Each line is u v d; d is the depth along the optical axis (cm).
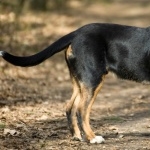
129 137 1770
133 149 1625
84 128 1709
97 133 1819
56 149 1612
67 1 6638
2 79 2559
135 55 1731
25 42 3553
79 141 1714
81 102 1708
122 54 1734
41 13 5291
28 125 1870
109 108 2233
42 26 4519
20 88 2480
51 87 2650
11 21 3500
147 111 2177
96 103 2334
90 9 6669
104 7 6988
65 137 1755
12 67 2834
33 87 2566
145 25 5203
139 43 1733
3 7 3453
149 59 1730
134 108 2241
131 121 1997
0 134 1728
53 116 2030
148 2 7612
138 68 1739
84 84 1698
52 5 5947
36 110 2100
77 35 1714
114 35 1733
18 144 1636
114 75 1764
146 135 1797
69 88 2664
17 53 3183
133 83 2859
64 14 5756
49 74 2970
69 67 1736
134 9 6825
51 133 1780
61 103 2283
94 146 1661
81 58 1695
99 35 1720
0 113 1994
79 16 5825
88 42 1698
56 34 4266
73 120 1738
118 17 5966
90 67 1694
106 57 1728
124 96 2505
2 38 3322
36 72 2936
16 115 1991
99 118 2039
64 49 1728
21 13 4122
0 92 2320
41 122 1927
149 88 2717
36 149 1598
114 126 1916
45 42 3784
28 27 4056
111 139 1747
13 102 2202
